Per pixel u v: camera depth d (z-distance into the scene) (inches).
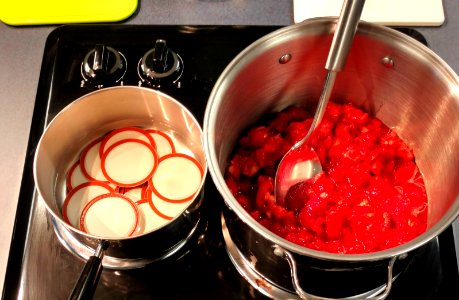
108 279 33.9
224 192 27.4
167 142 38.0
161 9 43.4
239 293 33.6
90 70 38.1
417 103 34.3
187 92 38.4
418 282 33.5
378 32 31.8
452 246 34.4
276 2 43.6
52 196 35.6
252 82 33.7
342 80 36.6
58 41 40.0
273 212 34.4
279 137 37.2
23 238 34.8
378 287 32.9
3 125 41.3
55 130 34.7
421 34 40.7
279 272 31.9
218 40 39.9
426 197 35.4
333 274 30.0
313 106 39.0
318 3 42.7
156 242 32.6
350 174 35.8
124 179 36.3
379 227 32.7
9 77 42.4
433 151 34.8
